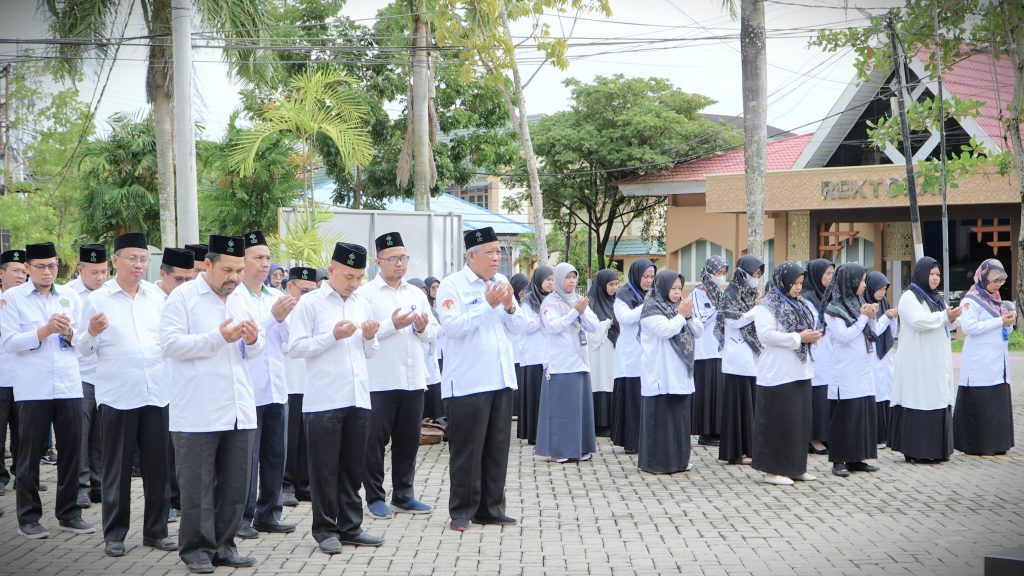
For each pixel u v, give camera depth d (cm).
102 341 652
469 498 710
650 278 1028
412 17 2091
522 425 1131
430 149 2262
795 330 859
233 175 2442
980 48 1989
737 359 956
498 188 4375
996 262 984
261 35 1748
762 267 966
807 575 592
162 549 663
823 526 713
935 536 684
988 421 987
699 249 3116
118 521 650
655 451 918
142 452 659
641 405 951
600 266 3497
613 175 3300
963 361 1002
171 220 1812
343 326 629
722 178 2670
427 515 759
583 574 594
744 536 686
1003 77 2617
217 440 610
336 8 2717
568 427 979
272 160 2436
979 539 674
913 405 954
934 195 2359
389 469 977
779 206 2592
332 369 659
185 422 603
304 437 810
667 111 3180
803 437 868
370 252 1545
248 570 608
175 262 691
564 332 980
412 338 759
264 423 712
